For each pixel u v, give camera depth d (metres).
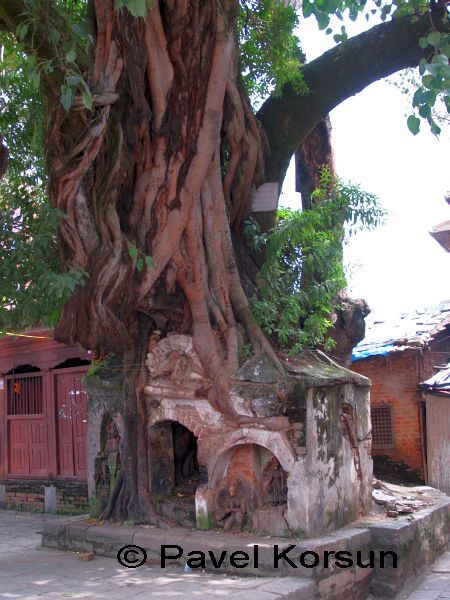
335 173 11.09
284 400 7.59
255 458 7.89
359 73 9.73
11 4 7.02
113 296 6.96
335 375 8.33
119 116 7.31
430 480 12.66
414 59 9.62
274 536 7.50
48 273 6.46
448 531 10.05
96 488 9.15
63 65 6.43
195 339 7.94
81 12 9.30
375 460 13.55
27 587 6.73
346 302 10.12
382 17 7.30
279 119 9.72
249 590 6.34
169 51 7.41
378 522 8.40
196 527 7.96
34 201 7.29
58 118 6.90
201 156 7.59
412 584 8.22
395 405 13.56
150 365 8.49
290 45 9.60
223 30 7.58
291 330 8.48
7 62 8.82
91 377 9.23
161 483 8.55
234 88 8.26
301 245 8.84
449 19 8.94
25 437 13.93
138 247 7.46
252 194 9.17
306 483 7.43
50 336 12.85
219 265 8.12
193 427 8.13
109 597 6.27
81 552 8.30
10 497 13.75
